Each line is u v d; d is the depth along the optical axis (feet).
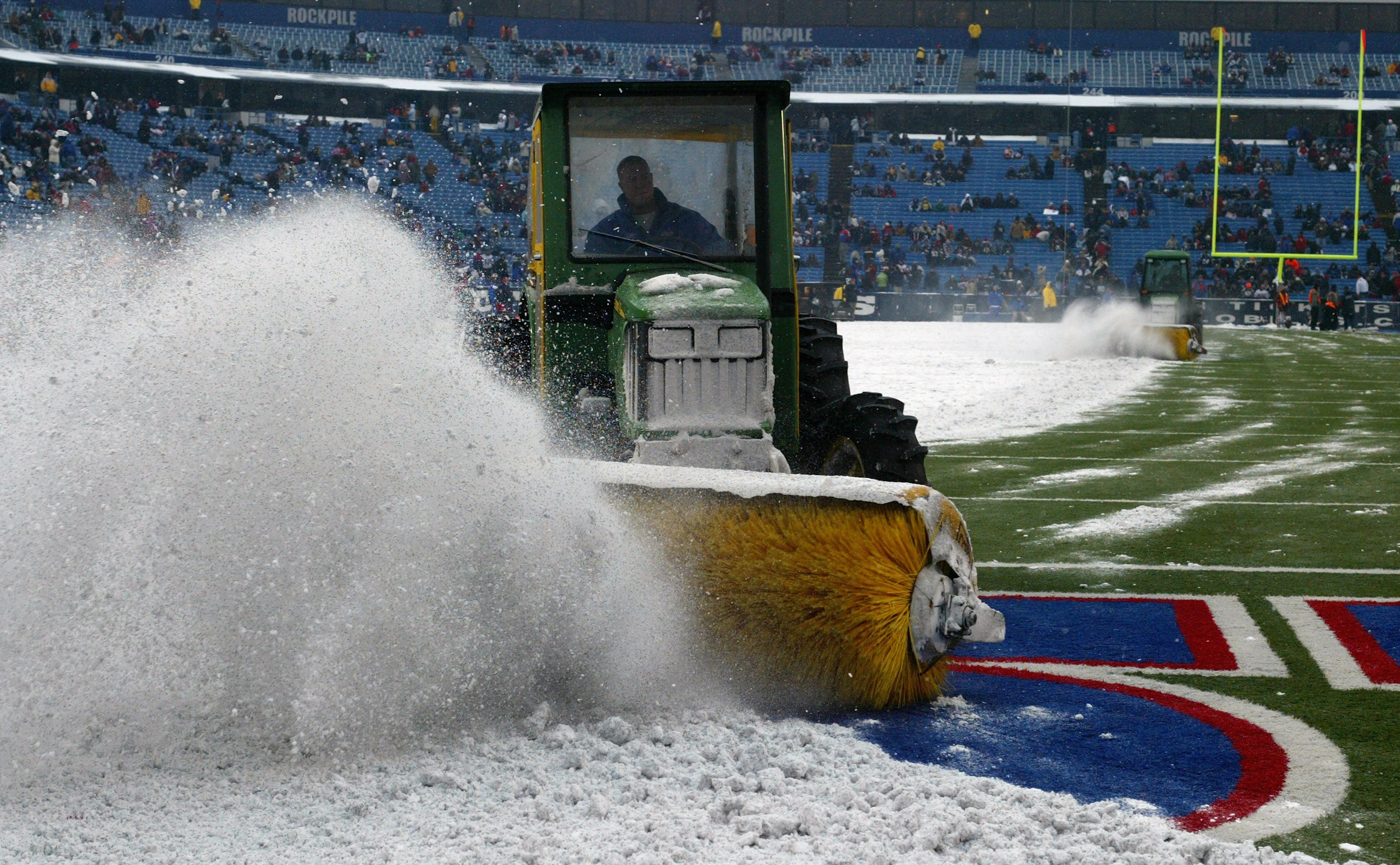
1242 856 9.95
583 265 19.02
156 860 10.00
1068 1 169.99
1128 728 13.64
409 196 129.29
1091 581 21.36
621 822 10.67
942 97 159.84
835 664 13.74
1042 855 9.91
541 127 19.43
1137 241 147.33
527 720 13.03
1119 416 48.24
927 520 13.74
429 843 10.29
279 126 137.39
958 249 143.74
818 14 169.68
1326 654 16.78
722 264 19.13
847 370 21.29
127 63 131.13
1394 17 168.76
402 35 160.04
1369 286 136.98
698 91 19.12
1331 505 28.76
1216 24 169.78
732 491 13.93
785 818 10.47
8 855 10.09
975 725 13.70
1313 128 160.35
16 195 102.89
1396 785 11.85
